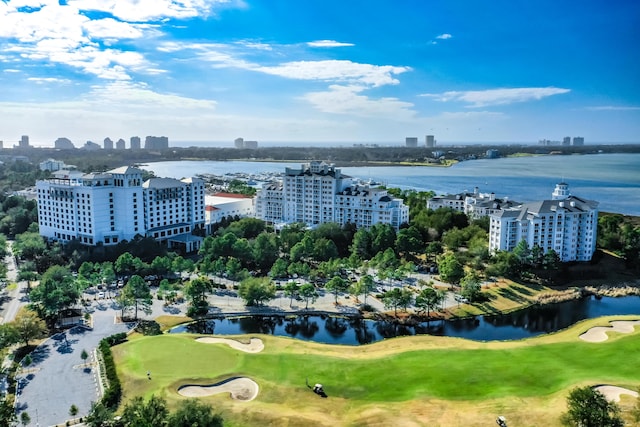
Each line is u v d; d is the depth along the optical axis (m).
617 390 148.62
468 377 158.38
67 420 138.88
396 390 151.00
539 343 191.12
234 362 168.50
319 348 186.25
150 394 147.00
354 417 137.00
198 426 117.19
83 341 195.25
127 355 174.12
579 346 186.25
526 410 137.38
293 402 144.38
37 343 192.62
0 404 133.38
